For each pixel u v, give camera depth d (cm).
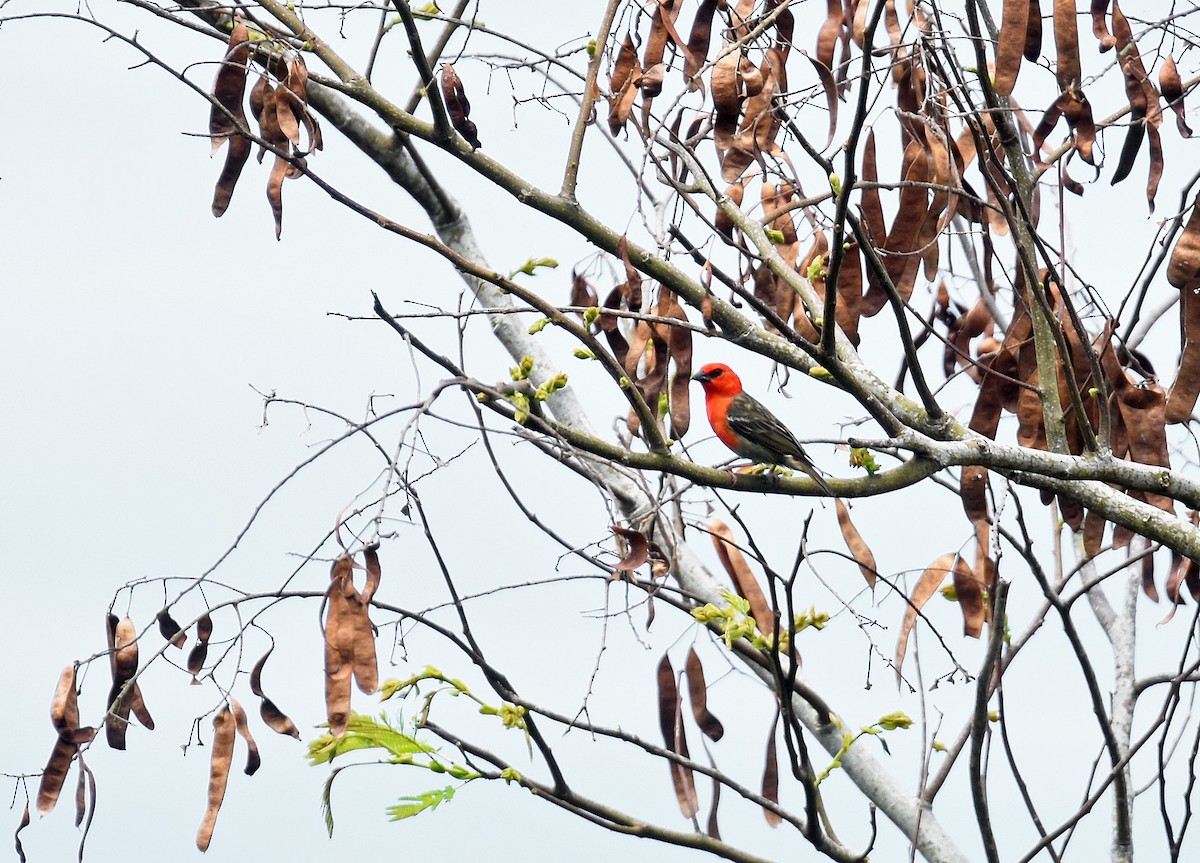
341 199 1079
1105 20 1157
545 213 1205
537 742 1083
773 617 1077
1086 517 1230
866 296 1188
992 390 1214
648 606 1045
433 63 1273
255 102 1109
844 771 1238
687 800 1118
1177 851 1054
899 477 1164
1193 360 1157
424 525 1027
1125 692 1310
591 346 1099
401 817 1052
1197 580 1270
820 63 1050
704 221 1099
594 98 1184
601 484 1066
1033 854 1067
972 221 1209
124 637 938
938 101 1138
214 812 910
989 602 1170
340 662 895
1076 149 1136
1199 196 1133
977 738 1038
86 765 909
